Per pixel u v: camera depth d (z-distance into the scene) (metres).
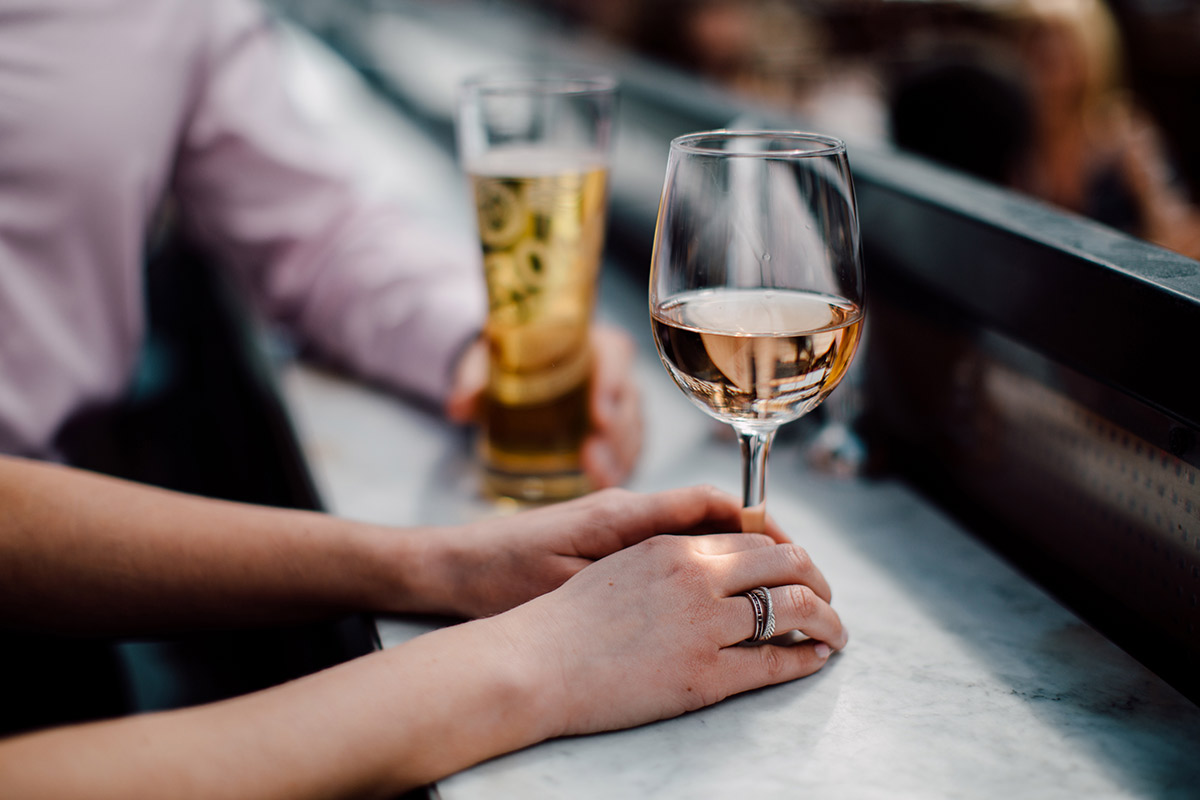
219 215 0.96
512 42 1.86
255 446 1.07
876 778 0.56
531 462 0.76
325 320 0.94
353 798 0.55
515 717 0.57
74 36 0.83
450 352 0.86
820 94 2.85
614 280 1.16
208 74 0.94
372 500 0.77
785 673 0.61
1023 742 0.57
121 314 0.88
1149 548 0.63
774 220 0.59
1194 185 2.75
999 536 0.73
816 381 0.60
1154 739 0.57
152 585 0.64
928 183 0.77
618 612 0.60
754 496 0.63
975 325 0.72
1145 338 0.61
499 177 0.71
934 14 3.17
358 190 0.98
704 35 2.38
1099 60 1.86
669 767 0.57
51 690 0.87
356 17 2.53
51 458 0.85
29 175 0.82
